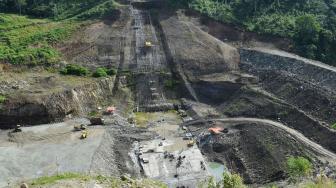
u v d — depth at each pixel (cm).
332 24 9438
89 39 9275
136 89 8431
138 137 7044
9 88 7544
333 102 7075
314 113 7112
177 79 8638
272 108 7531
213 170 6406
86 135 6694
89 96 7894
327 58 8769
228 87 8356
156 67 8781
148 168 6272
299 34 9225
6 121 7031
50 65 8475
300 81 7838
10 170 5634
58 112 7300
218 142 6988
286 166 6044
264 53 8912
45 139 6588
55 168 5719
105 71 8538
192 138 7156
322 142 6512
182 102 8231
